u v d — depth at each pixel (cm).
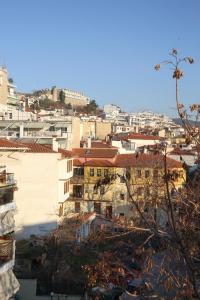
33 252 4262
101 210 5928
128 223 1894
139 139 9312
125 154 6556
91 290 3002
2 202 3062
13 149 4981
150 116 16775
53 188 5084
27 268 4034
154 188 2011
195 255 1582
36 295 3472
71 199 5934
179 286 1514
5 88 11144
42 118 10338
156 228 1569
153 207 1773
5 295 2875
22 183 5050
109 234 2208
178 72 1312
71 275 3716
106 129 11894
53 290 3622
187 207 1606
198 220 1566
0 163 5028
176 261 1619
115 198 5875
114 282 1811
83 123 11350
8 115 10169
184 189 1717
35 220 5038
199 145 1546
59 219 5112
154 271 1827
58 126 7931
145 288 1628
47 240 4447
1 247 2972
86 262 3728
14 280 3050
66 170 5344
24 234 4969
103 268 1677
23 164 5059
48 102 19012
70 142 7312
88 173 6031
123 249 2338
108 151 6494
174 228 1404
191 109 1426
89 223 4925
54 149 5438
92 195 5953
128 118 18162
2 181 3155
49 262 4078
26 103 15200
